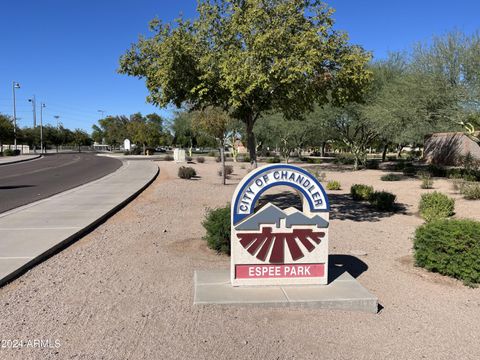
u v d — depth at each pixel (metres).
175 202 13.85
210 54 8.98
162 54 8.98
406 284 6.04
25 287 5.54
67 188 17.34
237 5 9.48
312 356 3.94
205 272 5.96
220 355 3.89
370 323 4.70
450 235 6.19
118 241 8.22
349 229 10.07
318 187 5.43
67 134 103.12
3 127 58.44
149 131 67.44
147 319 4.60
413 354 4.04
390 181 23.30
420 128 23.52
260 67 8.36
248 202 5.34
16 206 12.22
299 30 9.10
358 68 9.27
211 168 32.69
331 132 36.75
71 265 6.55
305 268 5.48
